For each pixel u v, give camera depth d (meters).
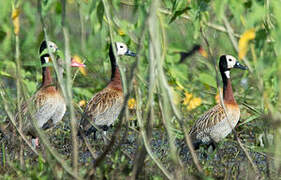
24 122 13.00
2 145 12.23
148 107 8.93
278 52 8.44
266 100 8.72
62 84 9.11
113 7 12.05
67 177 9.62
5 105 10.78
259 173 11.08
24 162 11.58
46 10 9.81
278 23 8.32
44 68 14.00
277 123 8.70
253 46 9.31
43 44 13.92
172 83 13.76
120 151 11.22
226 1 7.96
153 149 13.11
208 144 13.67
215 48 13.51
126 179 9.53
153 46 7.59
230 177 10.80
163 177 10.09
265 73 8.95
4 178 10.11
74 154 8.94
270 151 10.50
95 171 10.04
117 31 12.93
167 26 11.54
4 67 14.43
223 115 13.55
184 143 12.45
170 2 11.60
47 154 9.31
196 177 8.97
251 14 8.18
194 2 9.20
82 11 11.91
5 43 10.36
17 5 9.78
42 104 13.61
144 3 10.73
